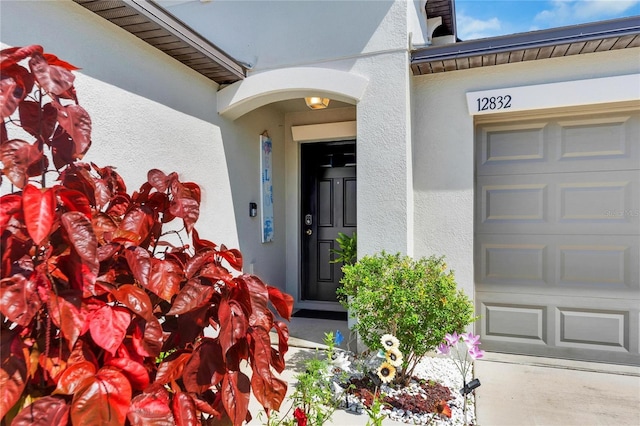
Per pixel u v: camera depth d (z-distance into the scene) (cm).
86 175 153
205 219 397
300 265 603
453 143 394
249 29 430
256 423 263
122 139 293
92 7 262
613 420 274
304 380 239
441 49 364
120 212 177
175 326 174
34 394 124
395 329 305
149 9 278
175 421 131
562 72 358
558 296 387
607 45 329
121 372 125
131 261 146
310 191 610
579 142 379
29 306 114
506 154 402
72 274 127
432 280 317
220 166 426
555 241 387
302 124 590
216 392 167
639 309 362
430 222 400
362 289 319
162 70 337
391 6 380
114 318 129
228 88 421
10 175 129
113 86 286
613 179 369
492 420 274
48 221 120
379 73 382
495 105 373
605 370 359
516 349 400
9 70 133
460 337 285
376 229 383
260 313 156
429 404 284
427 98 402
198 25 456
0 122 137
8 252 121
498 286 406
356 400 291
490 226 407
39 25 233
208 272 161
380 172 382
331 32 400
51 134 152
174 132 352
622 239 367
